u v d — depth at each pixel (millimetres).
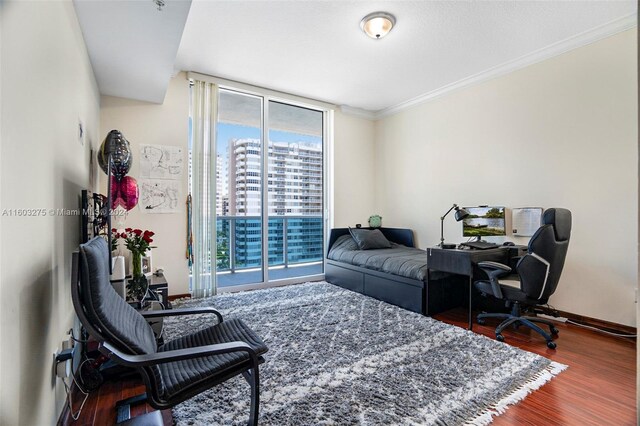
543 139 3188
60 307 1536
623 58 2668
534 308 3182
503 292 2572
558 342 2508
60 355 1412
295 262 5191
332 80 3949
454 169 4102
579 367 2082
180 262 3678
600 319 2795
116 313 1309
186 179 3717
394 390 1775
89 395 1767
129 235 2662
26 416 1044
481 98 3777
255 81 3980
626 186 2660
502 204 3545
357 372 1977
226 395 1720
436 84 4059
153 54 2459
